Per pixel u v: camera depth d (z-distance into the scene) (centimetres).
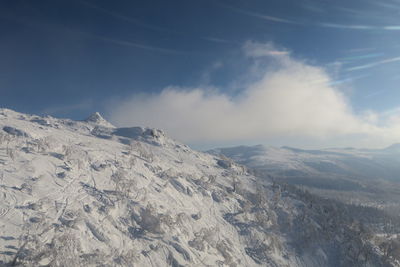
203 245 4412
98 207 3853
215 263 4188
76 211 3444
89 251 2933
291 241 6725
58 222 3094
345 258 7044
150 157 7719
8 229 2614
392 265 7512
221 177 9519
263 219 6931
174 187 6391
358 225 9612
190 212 5575
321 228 7938
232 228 6050
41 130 6712
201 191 7075
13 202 3069
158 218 4266
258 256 5500
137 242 3641
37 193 3462
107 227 3544
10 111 10575
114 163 5941
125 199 4428
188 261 3806
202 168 9975
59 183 4016
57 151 5250
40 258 2423
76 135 8281
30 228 2755
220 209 6656
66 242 2767
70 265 2545
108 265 2891
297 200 9644
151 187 5603
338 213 10562
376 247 8488
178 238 4175
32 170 3991
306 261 6238
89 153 5912
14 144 4797
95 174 4925
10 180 3509
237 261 4847
